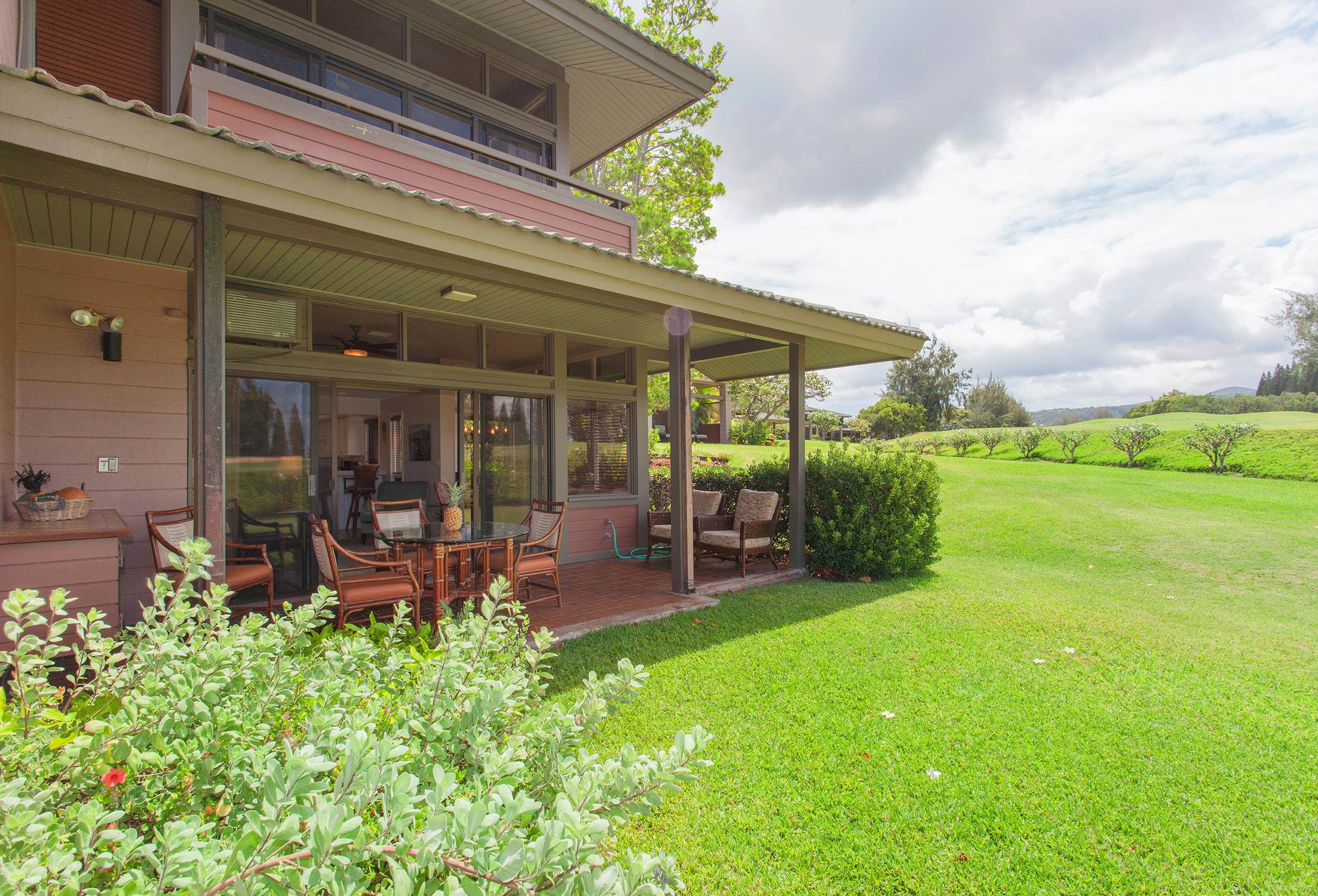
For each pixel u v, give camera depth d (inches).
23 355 173.3
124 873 36.3
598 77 305.7
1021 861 89.4
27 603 53.1
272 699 58.2
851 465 293.6
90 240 168.9
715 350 331.0
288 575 217.6
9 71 94.2
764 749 119.8
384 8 244.7
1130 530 359.6
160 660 59.0
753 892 82.6
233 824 44.7
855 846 92.4
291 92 222.7
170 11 199.5
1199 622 209.8
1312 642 188.7
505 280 172.2
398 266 187.5
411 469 422.9
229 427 210.1
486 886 33.7
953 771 113.0
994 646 181.3
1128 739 125.3
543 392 298.7
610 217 290.2
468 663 65.2
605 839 42.4
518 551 217.5
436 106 260.1
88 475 182.1
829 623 204.5
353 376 233.8
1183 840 94.1
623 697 63.6
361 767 37.9
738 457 714.8
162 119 107.3
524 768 52.6
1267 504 399.2
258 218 127.1
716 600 233.6
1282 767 115.1
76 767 45.1
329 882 31.6
